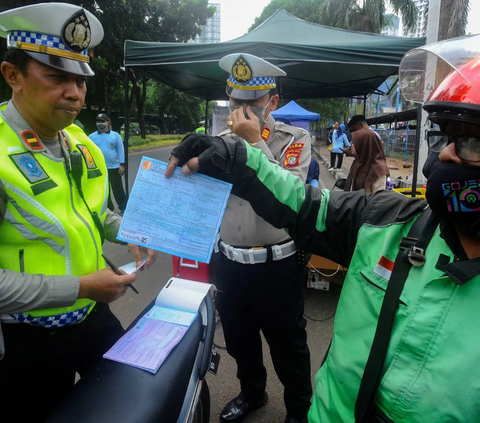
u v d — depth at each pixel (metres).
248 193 0.99
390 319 0.75
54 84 1.00
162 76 5.50
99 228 1.26
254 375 1.90
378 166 3.91
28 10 0.92
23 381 1.11
